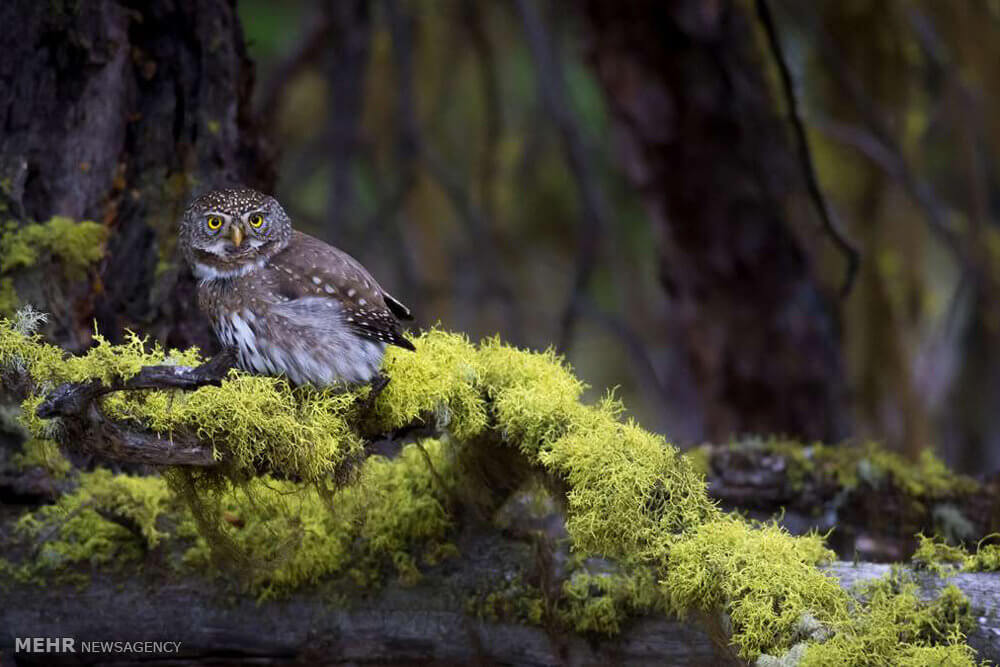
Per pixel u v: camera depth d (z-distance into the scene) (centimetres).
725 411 1218
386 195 1394
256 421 620
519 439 680
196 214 721
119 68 832
